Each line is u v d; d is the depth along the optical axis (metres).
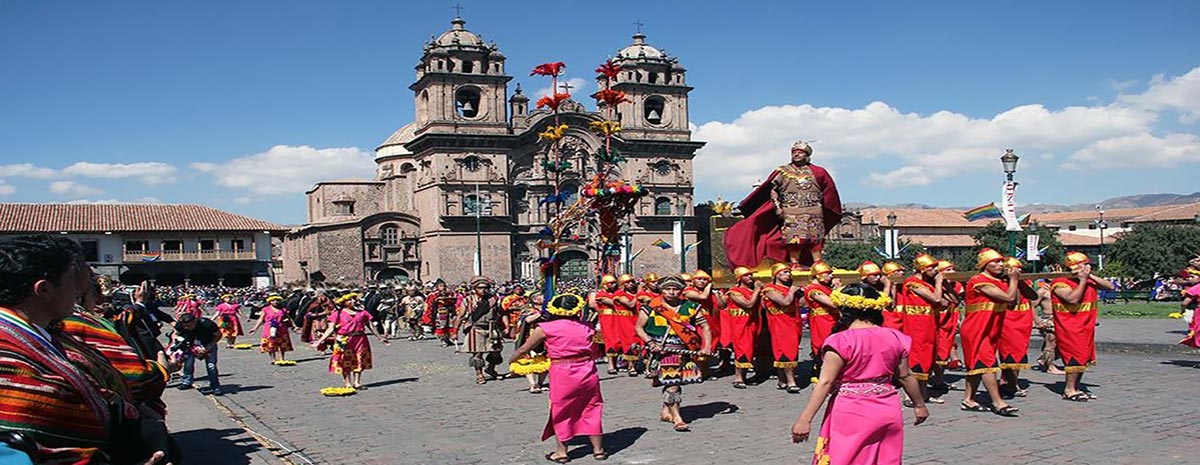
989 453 9.79
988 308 12.14
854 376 6.65
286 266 101.00
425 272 86.44
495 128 85.44
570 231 21.12
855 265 86.94
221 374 20.52
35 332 4.22
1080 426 11.08
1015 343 13.09
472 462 10.30
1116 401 12.74
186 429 11.25
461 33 86.38
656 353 11.95
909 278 13.69
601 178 20.25
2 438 3.95
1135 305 38.59
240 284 82.81
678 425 11.70
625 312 17.91
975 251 82.88
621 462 10.05
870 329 6.75
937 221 119.75
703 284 16.92
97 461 4.30
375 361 22.94
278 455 10.14
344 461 10.48
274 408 14.98
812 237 17.30
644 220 89.06
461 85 84.62
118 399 4.99
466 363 21.94
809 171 17.53
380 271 86.44
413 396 16.00
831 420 6.75
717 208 20.95
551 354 10.21
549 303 10.44
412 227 87.50
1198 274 18.48
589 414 10.23
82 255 4.61
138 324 12.34
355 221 84.94
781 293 14.97
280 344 22.56
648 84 90.75
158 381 7.22
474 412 13.95
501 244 85.31
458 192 83.81
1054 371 15.97
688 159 92.12
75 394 4.26
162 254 79.12
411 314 31.30
